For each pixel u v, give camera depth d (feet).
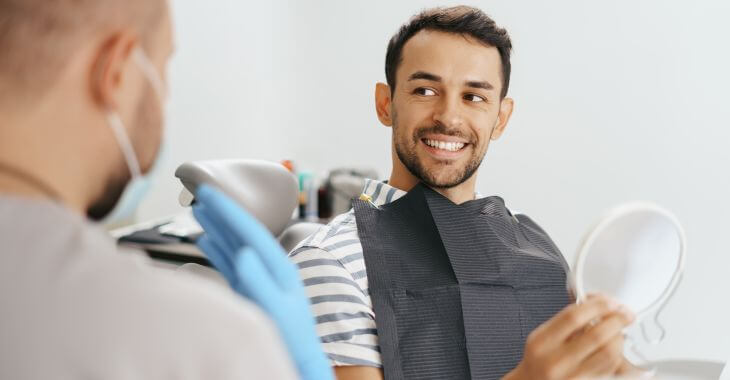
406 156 3.27
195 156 7.23
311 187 6.80
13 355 1.08
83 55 1.28
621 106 7.28
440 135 3.20
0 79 1.23
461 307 2.88
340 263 2.93
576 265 2.27
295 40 8.16
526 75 7.50
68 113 1.28
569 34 7.30
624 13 7.09
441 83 3.18
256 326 1.17
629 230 2.25
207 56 7.22
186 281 1.20
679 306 7.29
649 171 7.30
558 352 1.98
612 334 1.98
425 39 3.21
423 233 3.04
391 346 2.79
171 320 1.11
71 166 1.31
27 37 1.23
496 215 3.19
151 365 1.09
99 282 1.13
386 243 3.00
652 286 2.31
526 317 3.01
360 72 8.09
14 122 1.24
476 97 3.24
